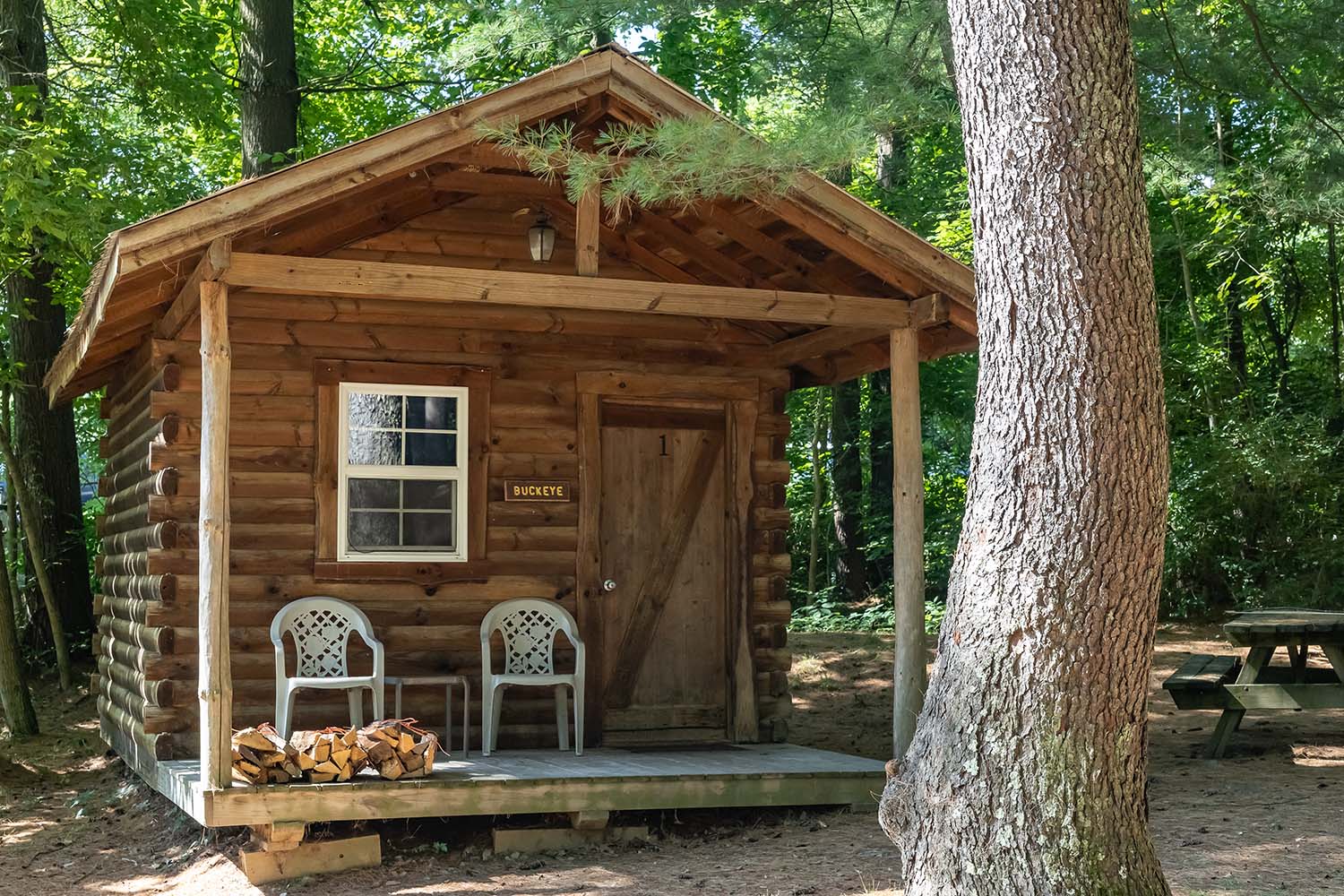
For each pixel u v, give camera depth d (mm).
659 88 7398
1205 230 16250
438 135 7031
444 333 9031
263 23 13258
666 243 9203
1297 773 7910
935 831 4684
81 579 14273
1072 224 4617
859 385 20109
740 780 7559
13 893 7152
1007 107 4754
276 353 8680
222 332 6758
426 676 8805
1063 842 4473
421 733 7301
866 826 7355
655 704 9383
